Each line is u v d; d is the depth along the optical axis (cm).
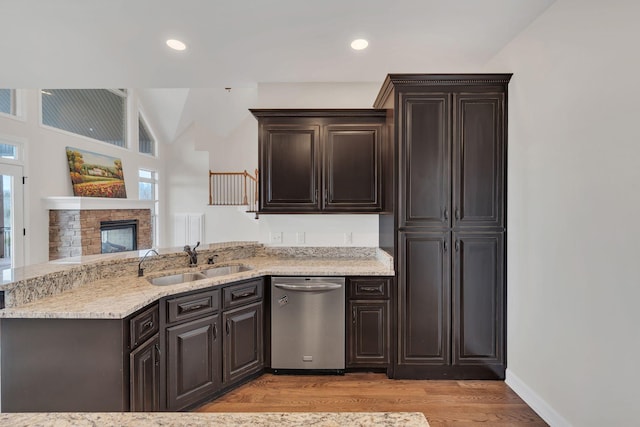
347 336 279
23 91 448
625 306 161
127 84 333
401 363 272
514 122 254
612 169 167
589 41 181
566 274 200
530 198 235
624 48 160
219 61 285
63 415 77
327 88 336
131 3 203
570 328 197
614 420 168
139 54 271
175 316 214
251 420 76
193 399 225
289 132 310
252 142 861
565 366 201
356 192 309
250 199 854
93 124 590
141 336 186
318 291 275
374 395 250
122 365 170
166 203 824
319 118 310
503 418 223
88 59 279
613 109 166
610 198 168
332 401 241
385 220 306
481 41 254
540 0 204
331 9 212
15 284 172
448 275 269
